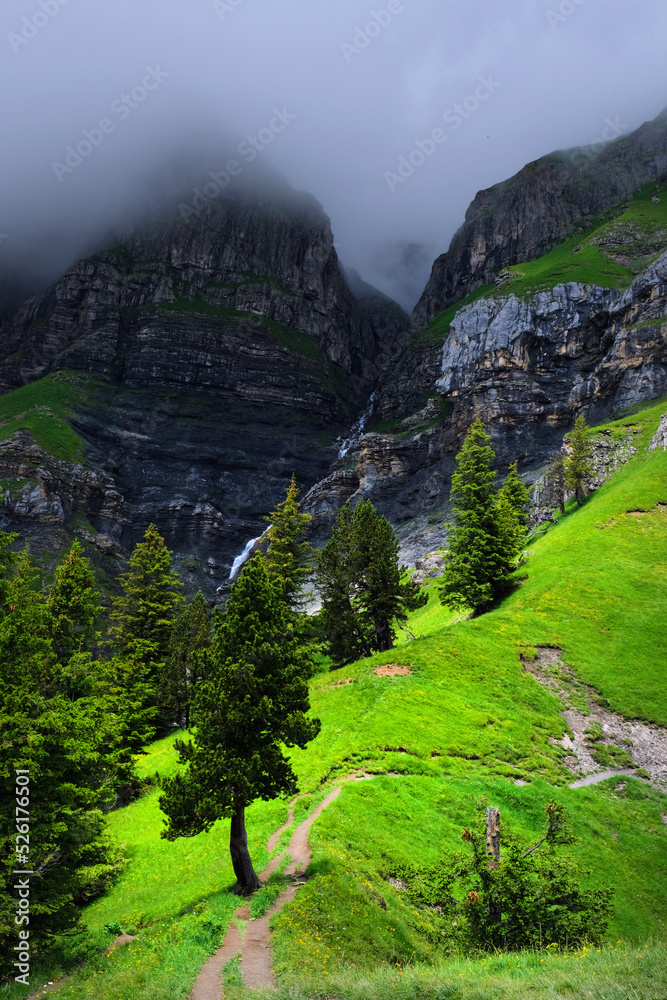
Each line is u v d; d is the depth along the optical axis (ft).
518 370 523.29
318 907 75.36
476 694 160.25
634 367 446.60
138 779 148.87
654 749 151.94
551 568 227.40
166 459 634.43
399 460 559.38
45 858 80.28
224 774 83.92
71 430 594.24
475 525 230.48
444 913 79.46
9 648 85.71
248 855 83.61
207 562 580.30
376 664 172.35
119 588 489.67
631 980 51.42
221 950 67.21
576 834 120.57
